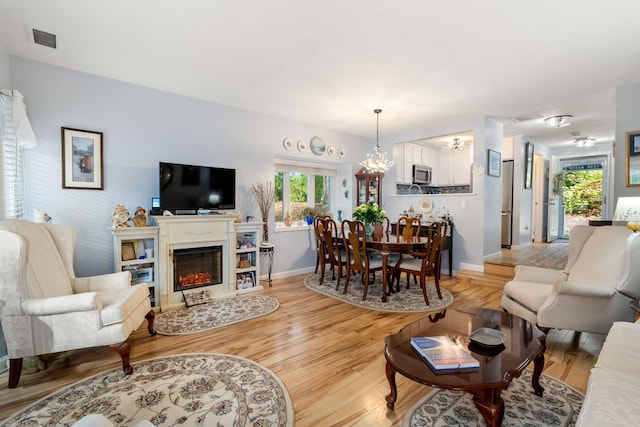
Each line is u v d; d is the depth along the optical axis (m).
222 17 2.13
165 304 3.25
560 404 1.70
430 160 6.56
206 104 3.84
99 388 1.89
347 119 4.64
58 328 1.97
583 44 2.44
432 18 2.11
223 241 3.69
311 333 2.69
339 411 1.67
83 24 2.22
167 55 2.69
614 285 2.24
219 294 3.67
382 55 2.65
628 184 3.28
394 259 4.05
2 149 2.35
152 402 1.75
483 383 1.27
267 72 3.02
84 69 2.98
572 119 4.68
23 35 2.37
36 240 2.23
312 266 5.14
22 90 2.73
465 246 4.80
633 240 2.16
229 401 1.75
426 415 1.64
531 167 6.43
